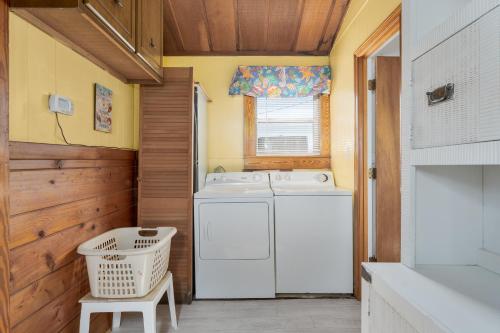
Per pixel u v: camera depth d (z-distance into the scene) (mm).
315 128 3172
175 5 2609
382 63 2383
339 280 2516
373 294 982
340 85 2824
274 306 2348
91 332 1833
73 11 1179
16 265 1204
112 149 2117
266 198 2475
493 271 967
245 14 2713
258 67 3076
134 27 1698
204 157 2926
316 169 3143
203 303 2408
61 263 1520
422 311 712
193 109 2510
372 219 2439
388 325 882
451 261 1034
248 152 3152
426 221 1030
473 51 743
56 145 1473
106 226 2047
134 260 1621
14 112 1224
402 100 1083
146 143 2428
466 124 766
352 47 2521
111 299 1618
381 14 2006
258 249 2469
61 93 1532
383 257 2363
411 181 1028
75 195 1652
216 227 2465
